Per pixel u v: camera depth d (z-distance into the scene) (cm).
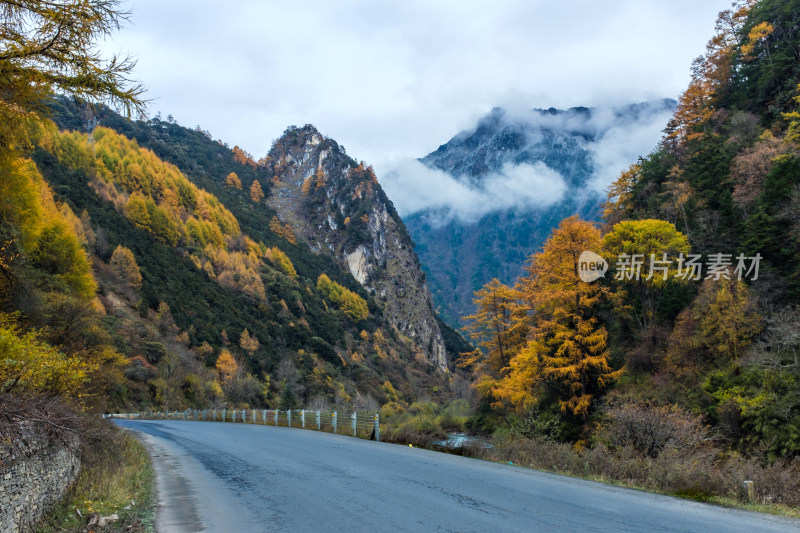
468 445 1691
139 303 8044
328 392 9450
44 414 721
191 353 7962
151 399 5884
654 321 3756
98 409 1496
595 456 1324
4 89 756
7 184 965
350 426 2284
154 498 867
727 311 2980
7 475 568
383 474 1065
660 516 697
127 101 783
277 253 18800
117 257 8900
